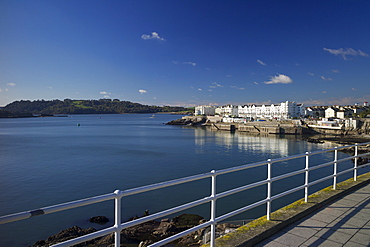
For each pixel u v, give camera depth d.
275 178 4.73
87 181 25.72
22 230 15.05
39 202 19.94
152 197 20.42
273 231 4.36
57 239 13.37
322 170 30.31
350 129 83.81
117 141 63.09
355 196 6.38
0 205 19.28
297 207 5.29
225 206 18.38
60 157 39.53
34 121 184.88
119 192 2.66
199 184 23.84
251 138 72.50
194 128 115.19
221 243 3.85
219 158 39.62
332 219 4.99
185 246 11.36
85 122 168.38
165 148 50.50
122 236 12.91
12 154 42.31
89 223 15.98
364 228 4.60
